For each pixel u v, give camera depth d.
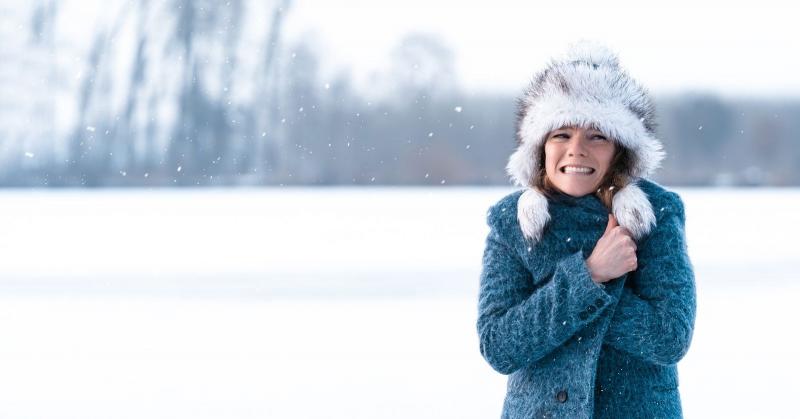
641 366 2.16
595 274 2.07
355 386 5.40
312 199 24.48
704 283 9.80
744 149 54.47
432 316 7.88
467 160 45.97
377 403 5.02
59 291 9.55
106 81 38.75
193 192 29.02
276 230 16.22
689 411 4.83
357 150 43.84
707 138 54.69
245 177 40.50
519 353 2.12
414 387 5.38
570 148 2.19
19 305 8.65
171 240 14.81
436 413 4.83
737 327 7.24
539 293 2.11
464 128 46.38
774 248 13.39
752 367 5.84
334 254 12.80
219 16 40.28
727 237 15.12
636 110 2.22
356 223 17.52
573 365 2.11
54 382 5.56
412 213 19.62
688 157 54.25
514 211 2.26
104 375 5.73
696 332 7.04
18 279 10.47
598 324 2.10
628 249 2.08
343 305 8.48
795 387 5.32
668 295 2.12
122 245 14.16
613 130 2.17
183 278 10.43
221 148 40.19
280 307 8.42
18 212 20.17
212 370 5.86
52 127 38.09
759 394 5.17
